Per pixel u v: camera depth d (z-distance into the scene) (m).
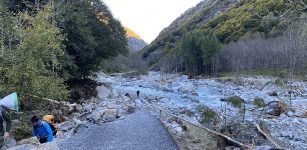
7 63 14.79
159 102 29.22
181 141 13.46
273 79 58.59
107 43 35.75
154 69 139.62
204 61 95.81
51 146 8.63
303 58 54.53
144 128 16.22
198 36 105.38
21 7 22.78
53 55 17.05
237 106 18.05
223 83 60.50
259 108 20.69
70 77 27.59
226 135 13.41
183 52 106.25
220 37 116.75
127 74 94.69
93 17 35.06
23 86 14.94
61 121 17.61
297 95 33.47
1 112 8.24
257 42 85.94
